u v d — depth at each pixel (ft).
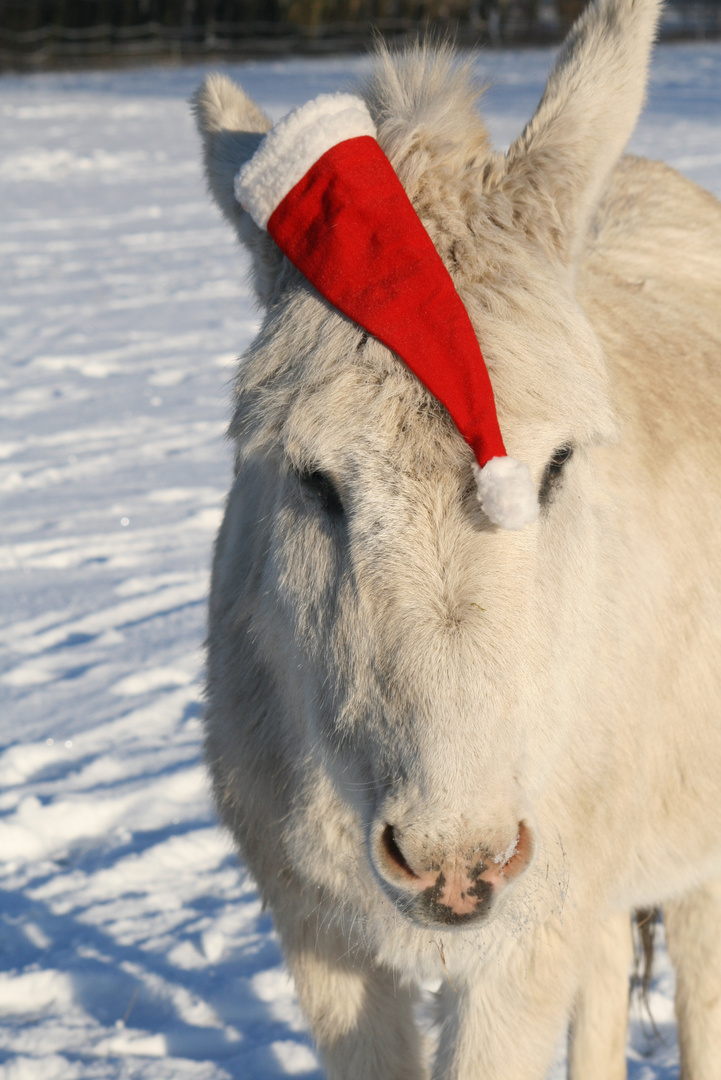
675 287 10.35
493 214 6.50
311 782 7.13
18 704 14.28
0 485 20.13
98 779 12.96
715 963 9.25
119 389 24.67
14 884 11.56
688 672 8.64
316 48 111.14
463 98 7.09
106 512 19.17
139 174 50.08
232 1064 9.43
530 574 5.82
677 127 56.90
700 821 8.94
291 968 8.07
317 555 6.26
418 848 5.64
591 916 7.89
